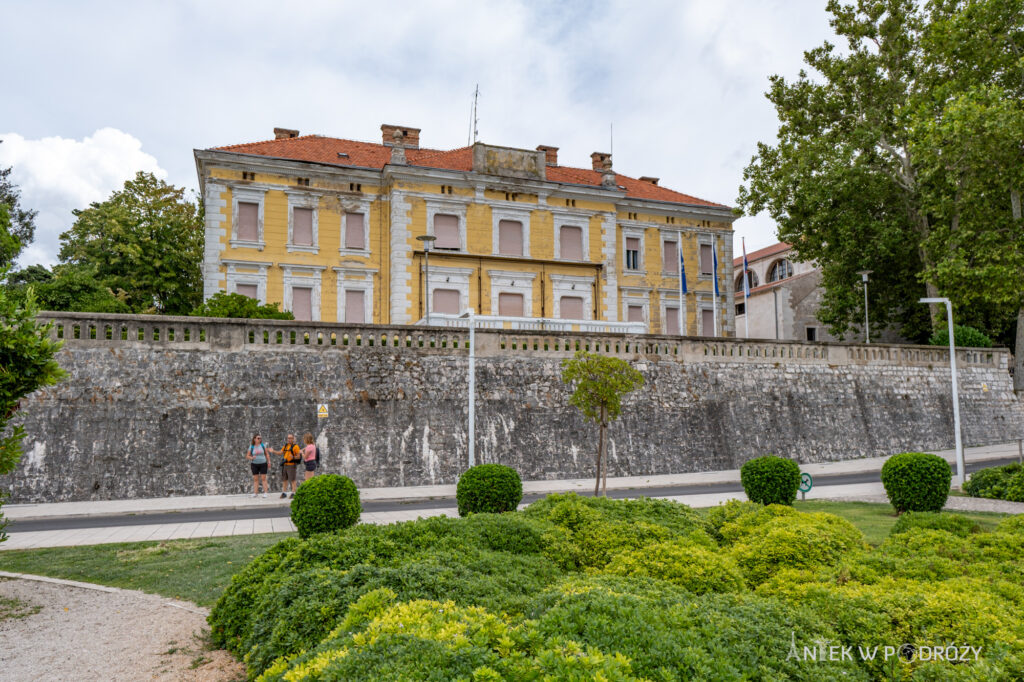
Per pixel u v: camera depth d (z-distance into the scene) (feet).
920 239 112.98
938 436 101.55
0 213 64.95
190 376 70.85
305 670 13.64
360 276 114.01
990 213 99.19
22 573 34.63
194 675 21.07
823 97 115.34
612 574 23.07
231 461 69.41
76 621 26.68
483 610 17.47
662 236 135.44
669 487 73.36
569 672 12.98
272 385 73.46
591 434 84.17
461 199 117.50
